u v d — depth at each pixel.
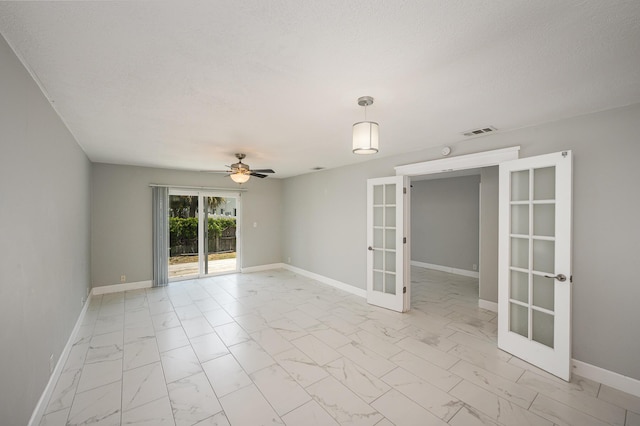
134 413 1.98
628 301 2.25
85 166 4.04
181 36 1.38
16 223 1.59
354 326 3.51
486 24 1.29
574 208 2.52
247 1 1.14
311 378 2.40
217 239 6.95
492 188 4.13
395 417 1.94
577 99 2.17
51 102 2.21
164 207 5.43
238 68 1.71
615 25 1.29
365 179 4.72
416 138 3.29
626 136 2.28
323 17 1.24
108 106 2.30
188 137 3.23
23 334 1.68
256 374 2.47
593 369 2.39
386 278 4.27
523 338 2.69
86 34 1.37
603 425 1.87
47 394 2.09
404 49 1.50
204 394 2.19
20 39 1.41
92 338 3.17
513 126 2.84
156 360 2.70
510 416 1.95
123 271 5.06
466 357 2.75
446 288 5.39
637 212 2.22
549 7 1.18
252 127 2.87
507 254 2.84
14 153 1.56
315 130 2.96
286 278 6.07
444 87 1.96
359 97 2.14
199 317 3.81
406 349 2.92
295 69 1.72
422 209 7.52
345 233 5.14
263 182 6.88
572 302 2.50
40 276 1.99
